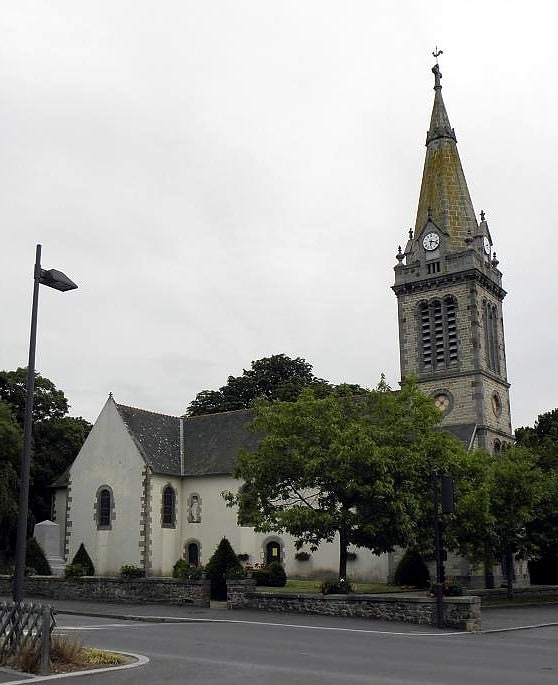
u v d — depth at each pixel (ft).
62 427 199.21
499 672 50.49
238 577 108.78
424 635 76.43
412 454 103.14
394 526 101.55
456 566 160.66
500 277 197.26
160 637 70.79
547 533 143.23
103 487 178.60
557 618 102.53
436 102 206.39
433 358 185.26
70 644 53.26
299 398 113.70
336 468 102.27
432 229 191.01
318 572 164.55
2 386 193.47
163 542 174.60
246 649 61.98
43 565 153.89
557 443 177.88
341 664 53.72
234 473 114.83
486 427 175.22
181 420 199.52
